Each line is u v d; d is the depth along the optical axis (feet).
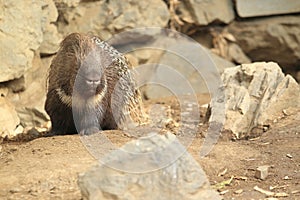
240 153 62.39
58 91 67.41
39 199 48.19
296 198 50.65
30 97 85.92
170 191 44.24
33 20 83.25
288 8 114.11
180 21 111.96
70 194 49.03
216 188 53.26
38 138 67.77
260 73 77.46
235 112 73.15
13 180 51.93
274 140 67.67
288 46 114.52
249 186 53.98
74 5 95.35
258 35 114.62
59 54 67.00
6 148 63.98
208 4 112.68
